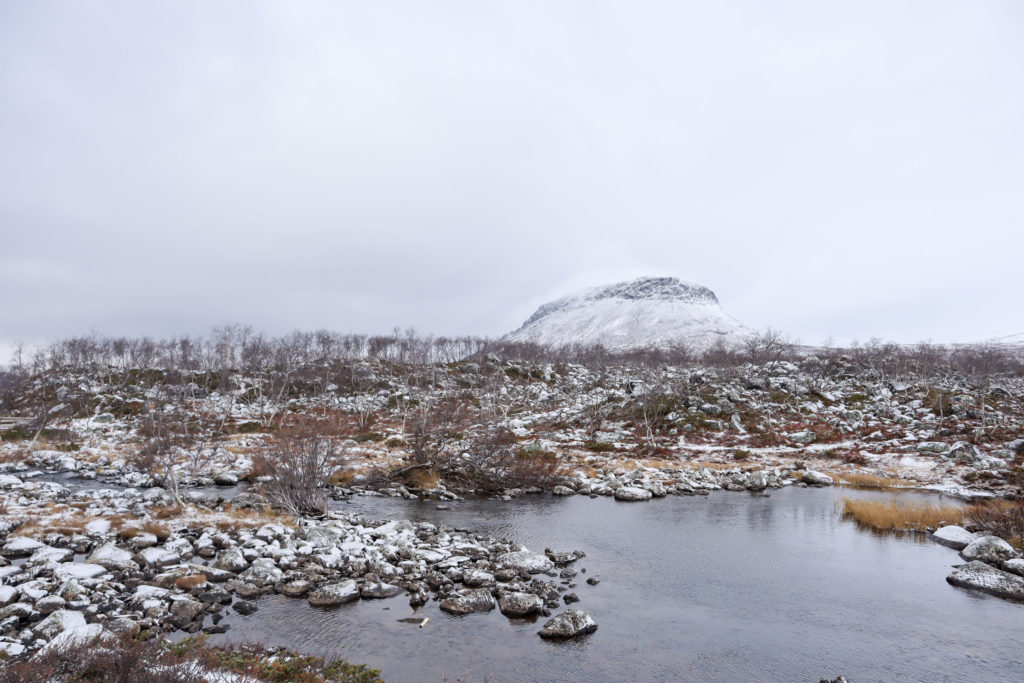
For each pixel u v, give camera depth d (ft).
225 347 388.57
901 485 145.79
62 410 236.02
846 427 215.51
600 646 52.47
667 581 71.77
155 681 35.76
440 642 51.85
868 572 76.02
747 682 46.65
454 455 147.84
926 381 288.51
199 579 61.87
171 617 53.06
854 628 57.98
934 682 47.11
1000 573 70.28
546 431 239.50
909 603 64.85
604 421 250.16
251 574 65.05
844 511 113.09
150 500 102.42
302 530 84.02
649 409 253.24
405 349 455.22
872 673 48.60
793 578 73.46
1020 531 88.99
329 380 355.36
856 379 303.27
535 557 76.18
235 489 126.93
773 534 96.48
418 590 64.08
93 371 343.46
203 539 76.69
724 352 490.49
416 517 106.63
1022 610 62.90
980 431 192.75
